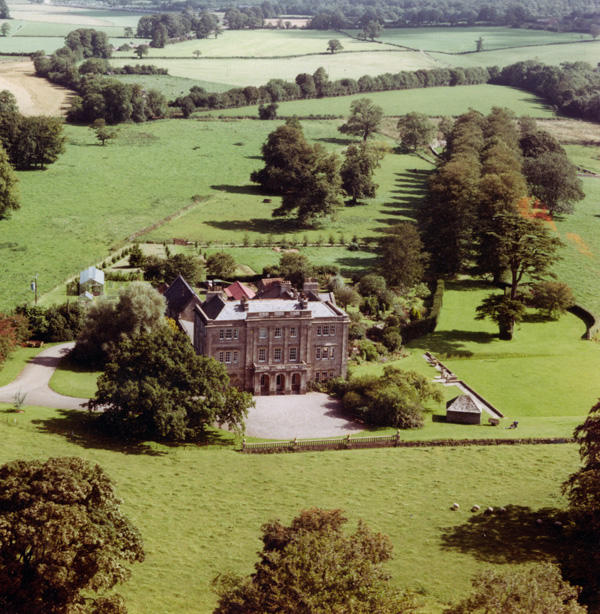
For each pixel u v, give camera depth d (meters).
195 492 112.00
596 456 101.94
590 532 100.38
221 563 94.81
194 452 125.94
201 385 130.38
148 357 131.88
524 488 116.31
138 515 104.25
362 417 141.25
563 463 124.38
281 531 82.12
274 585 72.06
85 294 193.75
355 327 179.75
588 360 176.75
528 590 68.50
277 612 70.69
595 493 97.25
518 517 107.88
